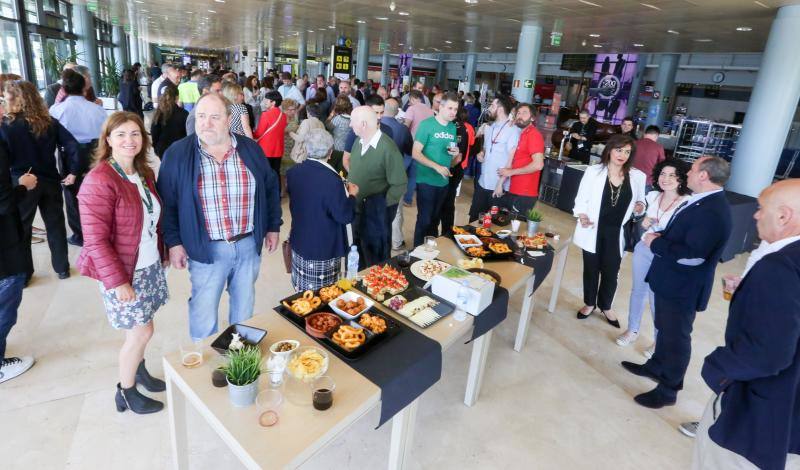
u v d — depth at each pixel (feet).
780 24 18.33
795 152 35.94
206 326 7.34
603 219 10.44
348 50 38.96
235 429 4.22
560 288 13.39
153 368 8.20
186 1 33.17
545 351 10.09
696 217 7.45
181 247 6.89
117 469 6.22
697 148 37.01
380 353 5.44
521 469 6.87
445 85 98.68
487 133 13.20
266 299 11.16
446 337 5.89
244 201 6.86
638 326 10.44
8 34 26.00
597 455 7.28
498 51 61.52
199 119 6.13
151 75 45.83
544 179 22.56
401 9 29.40
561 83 71.61
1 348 7.55
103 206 5.74
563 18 27.37
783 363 4.23
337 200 7.33
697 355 10.53
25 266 7.36
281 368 4.84
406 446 5.82
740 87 48.98
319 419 4.40
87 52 44.24
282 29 51.03
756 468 4.72
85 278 11.34
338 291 6.51
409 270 7.73
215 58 154.92
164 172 6.44
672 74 48.47
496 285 7.48
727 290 6.01
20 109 9.33
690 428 7.87
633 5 21.72
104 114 11.73
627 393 8.91
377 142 9.23
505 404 8.26
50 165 10.05
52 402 7.27
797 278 4.17
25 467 6.13
